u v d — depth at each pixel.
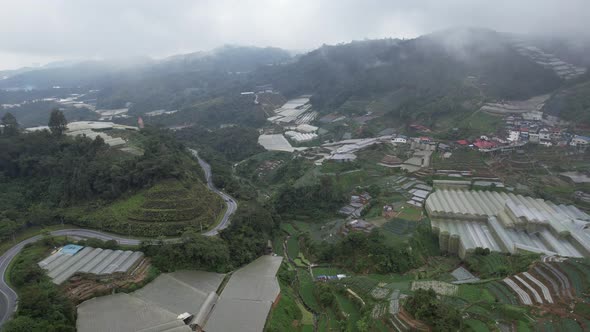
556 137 159.62
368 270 97.00
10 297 69.12
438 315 63.22
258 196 142.62
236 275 90.31
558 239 95.12
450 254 103.38
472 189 129.75
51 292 66.69
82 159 112.00
